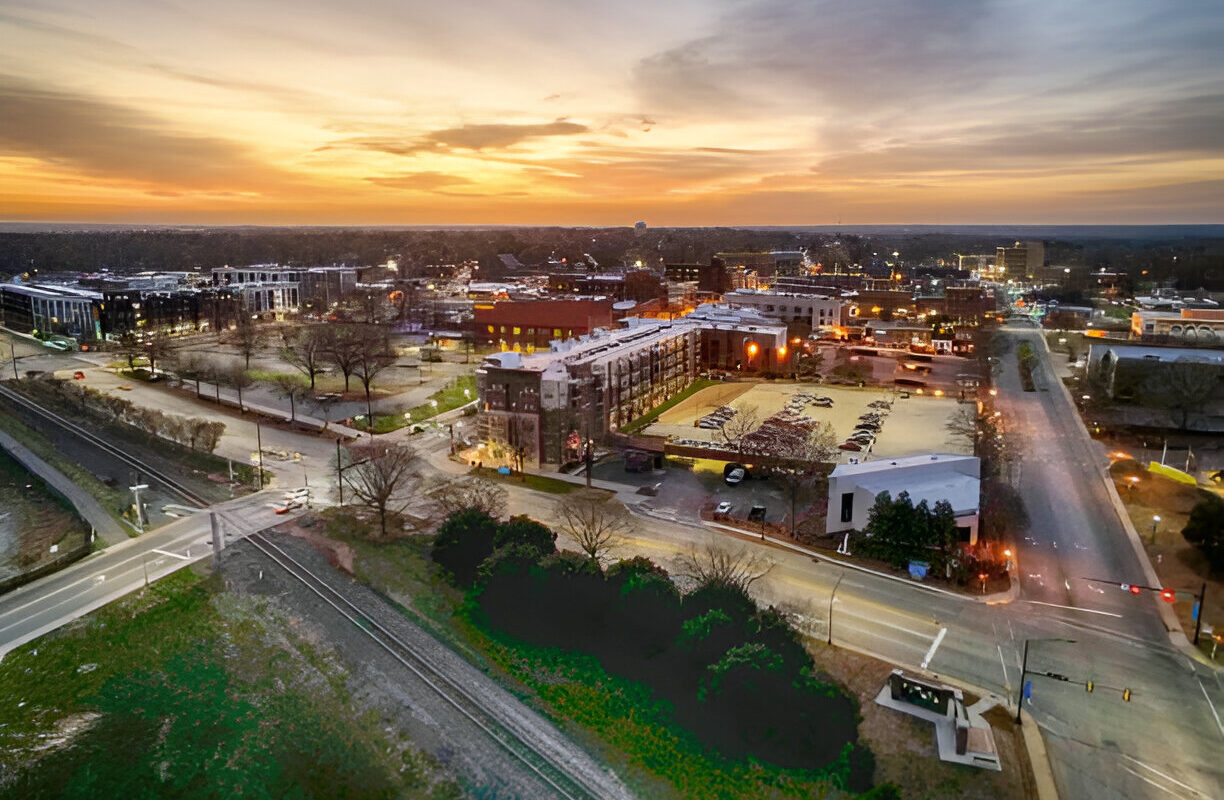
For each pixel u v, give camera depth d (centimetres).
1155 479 10756
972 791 4872
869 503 8750
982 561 7950
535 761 5419
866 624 6931
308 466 11738
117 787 5219
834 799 4941
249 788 5222
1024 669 5672
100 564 8444
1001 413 14512
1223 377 13638
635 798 5062
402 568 8256
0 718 5916
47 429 13675
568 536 8888
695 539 8819
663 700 5997
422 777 5288
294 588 7844
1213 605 7338
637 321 18600
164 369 18175
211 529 9269
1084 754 5294
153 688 6281
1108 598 7500
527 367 11919
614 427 13300
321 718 5906
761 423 13562
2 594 7812
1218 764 5209
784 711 5375
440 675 6406
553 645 6788
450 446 12588
